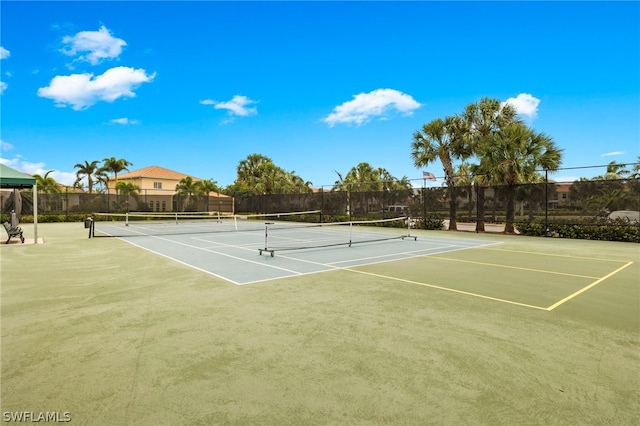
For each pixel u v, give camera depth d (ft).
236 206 116.88
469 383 9.89
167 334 13.43
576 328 14.26
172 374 10.37
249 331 13.71
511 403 8.92
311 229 68.44
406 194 70.74
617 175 59.52
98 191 117.60
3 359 11.34
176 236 53.36
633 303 17.92
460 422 8.14
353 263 29.17
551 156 53.16
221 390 9.52
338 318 15.29
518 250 38.19
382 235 55.67
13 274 24.41
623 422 8.17
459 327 14.29
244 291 19.80
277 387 9.67
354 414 8.45
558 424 8.09
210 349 12.09
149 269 26.20
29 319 15.12
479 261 30.60
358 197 79.30
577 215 50.62
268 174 127.65
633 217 46.32
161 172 178.70
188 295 18.92
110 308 16.61
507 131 56.54
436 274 24.82
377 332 13.67
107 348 12.18
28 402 8.96
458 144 65.05
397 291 19.99
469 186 61.93
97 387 9.66
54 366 10.86
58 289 20.21
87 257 31.96
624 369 10.74
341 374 10.38
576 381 10.02
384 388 9.62
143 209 103.76
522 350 12.09
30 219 85.15
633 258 32.76
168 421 8.18
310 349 12.10
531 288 20.94
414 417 8.33
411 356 11.59
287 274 24.53
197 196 112.98
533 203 54.70
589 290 20.56
